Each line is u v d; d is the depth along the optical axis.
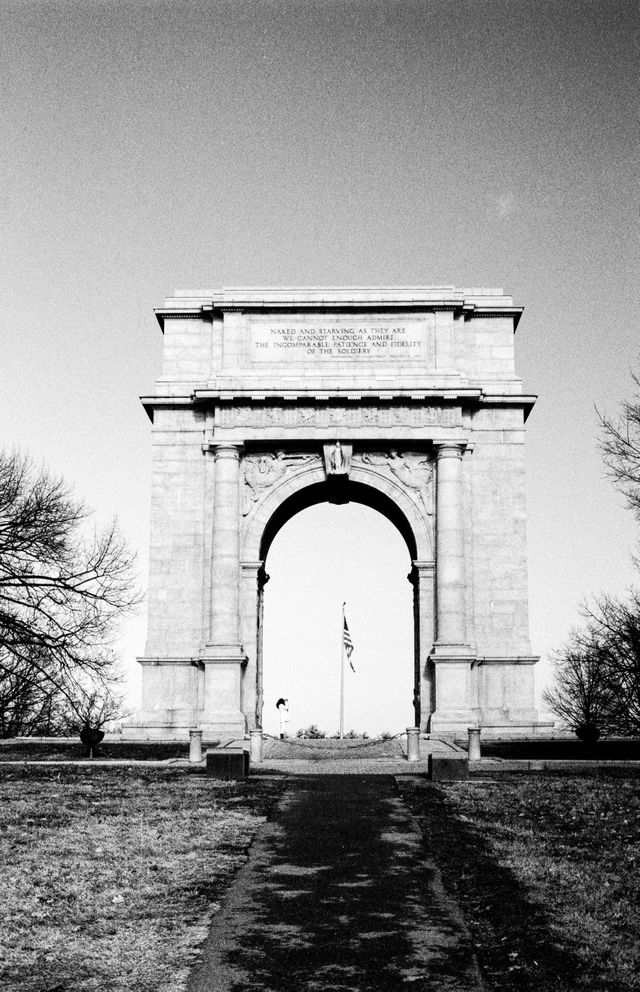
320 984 19.17
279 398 64.00
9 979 19.03
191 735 47.75
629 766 45.38
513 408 65.44
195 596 64.19
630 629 68.12
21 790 37.16
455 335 65.88
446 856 27.27
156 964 19.89
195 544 64.69
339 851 28.05
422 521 64.38
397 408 64.50
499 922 21.94
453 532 63.22
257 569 64.38
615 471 57.81
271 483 64.88
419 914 22.78
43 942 20.77
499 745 57.47
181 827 30.31
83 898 23.41
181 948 20.66
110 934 21.31
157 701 63.22
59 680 63.47
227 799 35.16
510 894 23.73
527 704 62.84
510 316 66.75
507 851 27.80
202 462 65.50
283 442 64.62
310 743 58.94
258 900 23.66
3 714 69.50
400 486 64.75
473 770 43.91
